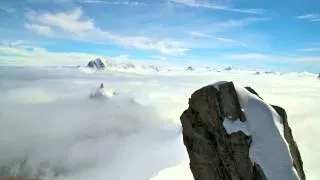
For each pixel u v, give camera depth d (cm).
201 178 2172
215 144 2150
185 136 2336
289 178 1892
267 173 1928
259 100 2147
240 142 2041
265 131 2041
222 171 2083
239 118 2120
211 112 2202
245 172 1986
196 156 2200
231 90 2192
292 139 2178
